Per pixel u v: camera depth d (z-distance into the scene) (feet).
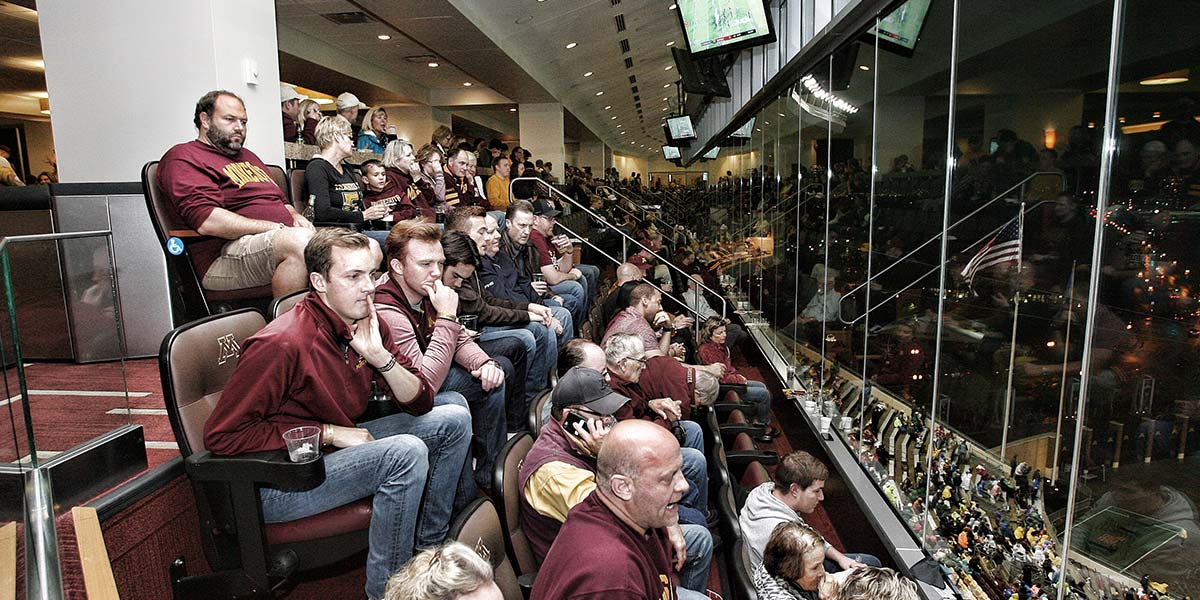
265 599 5.64
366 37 28.32
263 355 5.52
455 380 8.48
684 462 9.65
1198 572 4.80
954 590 8.39
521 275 13.42
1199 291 4.75
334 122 12.00
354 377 6.28
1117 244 5.48
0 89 36.11
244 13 12.23
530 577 6.27
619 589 4.92
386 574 5.67
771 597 8.04
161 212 8.29
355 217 11.78
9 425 5.05
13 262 5.28
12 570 4.93
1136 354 5.32
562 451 6.97
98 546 5.12
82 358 5.68
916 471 9.98
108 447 5.77
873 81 12.28
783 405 17.72
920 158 10.16
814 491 9.16
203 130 8.71
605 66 46.21
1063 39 6.28
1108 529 5.61
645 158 140.77
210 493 5.55
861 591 6.82
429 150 16.55
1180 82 4.76
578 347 9.38
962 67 8.73
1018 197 7.13
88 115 11.59
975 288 8.30
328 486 5.64
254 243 8.09
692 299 22.88
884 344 11.75
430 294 7.98
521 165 29.17
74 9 11.46
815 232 16.70
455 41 28.84
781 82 20.56
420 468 5.74
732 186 32.68
